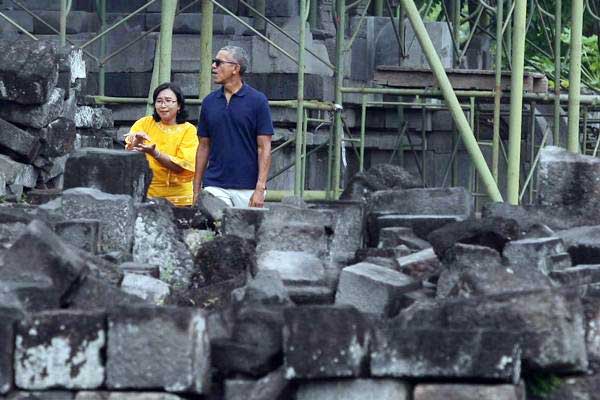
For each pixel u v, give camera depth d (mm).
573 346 11812
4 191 18641
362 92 26688
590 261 14641
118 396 11414
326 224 15727
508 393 11367
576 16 27156
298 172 25188
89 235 14352
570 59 27281
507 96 27781
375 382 11484
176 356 11383
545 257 13969
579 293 12445
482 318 11914
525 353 11789
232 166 19484
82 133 22641
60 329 11453
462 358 11375
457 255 13383
